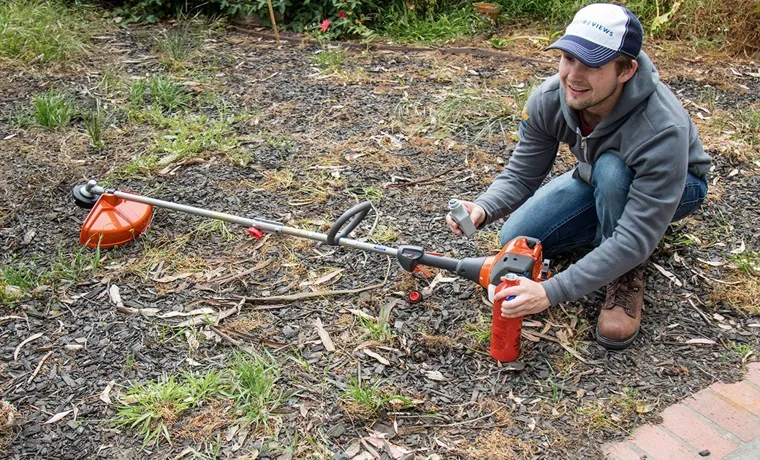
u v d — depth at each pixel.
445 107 5.08
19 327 3.14
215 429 2.66
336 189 4.19
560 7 6.73
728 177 4.32
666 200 2.70
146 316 3.22
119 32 6.53
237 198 4.09
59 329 3.14
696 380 2.87
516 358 2.95
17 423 2.67
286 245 3.69
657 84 2.72
